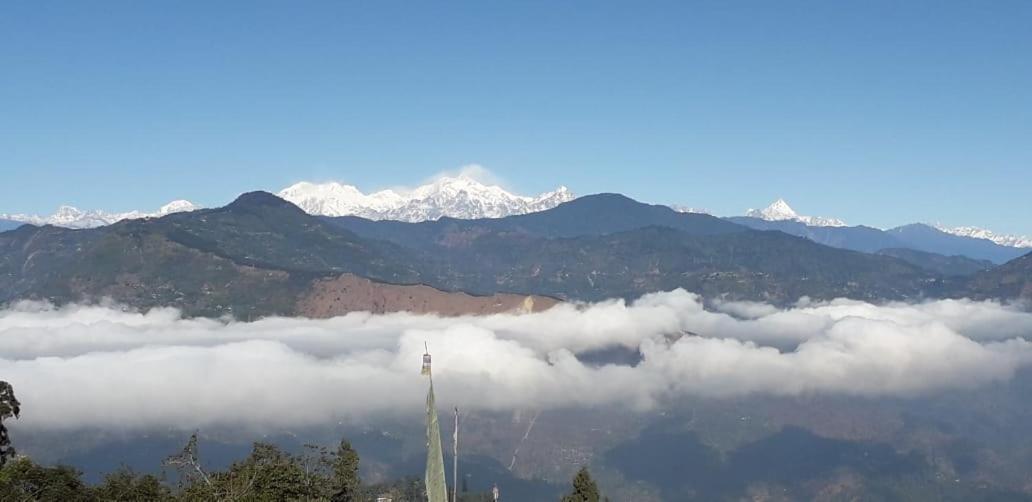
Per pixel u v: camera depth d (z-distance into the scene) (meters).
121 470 97.62
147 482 78.75
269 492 77.25
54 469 73.62
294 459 87.06
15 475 68.94
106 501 73.06
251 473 79.25
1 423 75.75
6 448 76.19
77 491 73.12
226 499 73.69
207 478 79.75
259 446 85.25
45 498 69.69
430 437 41.19
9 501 67.12
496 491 74.56
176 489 83.38
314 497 81.75
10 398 77.19
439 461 41.09
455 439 47.62
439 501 40.62
